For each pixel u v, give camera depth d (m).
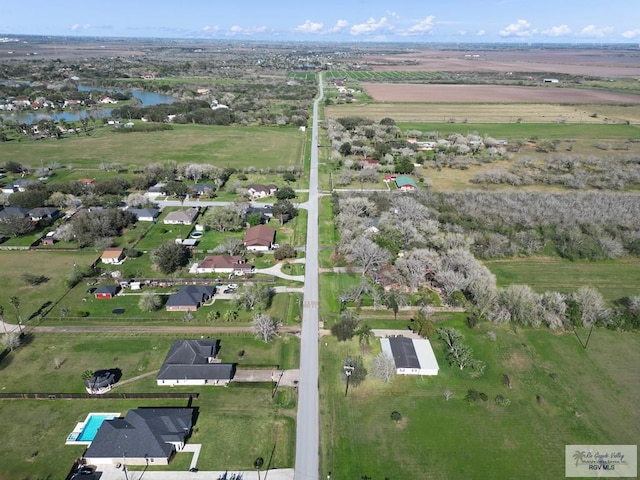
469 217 146.88
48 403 73.75
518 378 81.75
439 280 104.44
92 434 67.88
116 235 134.50
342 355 85.75
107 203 152.75
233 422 70.38
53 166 197.00
